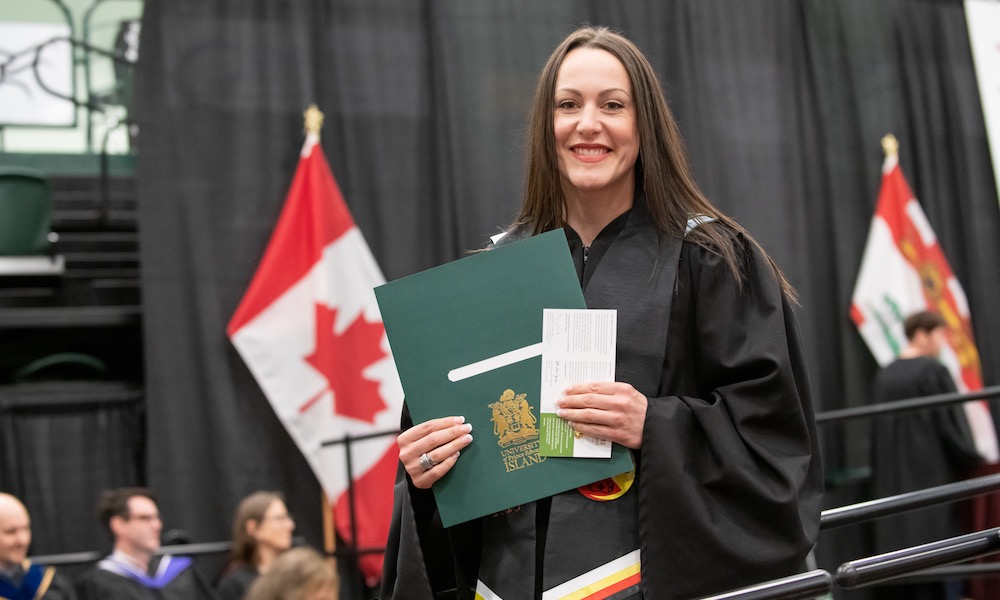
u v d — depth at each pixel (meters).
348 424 5.67
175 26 5.86
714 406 1.58
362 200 6.08
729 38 6.73
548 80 1.78
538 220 1.81
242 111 5.90
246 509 4.61
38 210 5.91
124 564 4.54
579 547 1.55
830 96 6.96
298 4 6.05
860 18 7.08
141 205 5.71
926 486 5.31
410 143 6.17
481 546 1.70
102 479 5.67
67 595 4.48
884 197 6.78
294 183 5.79
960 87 7.23
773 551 1.52
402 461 1.62
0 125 6.63
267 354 5.57
